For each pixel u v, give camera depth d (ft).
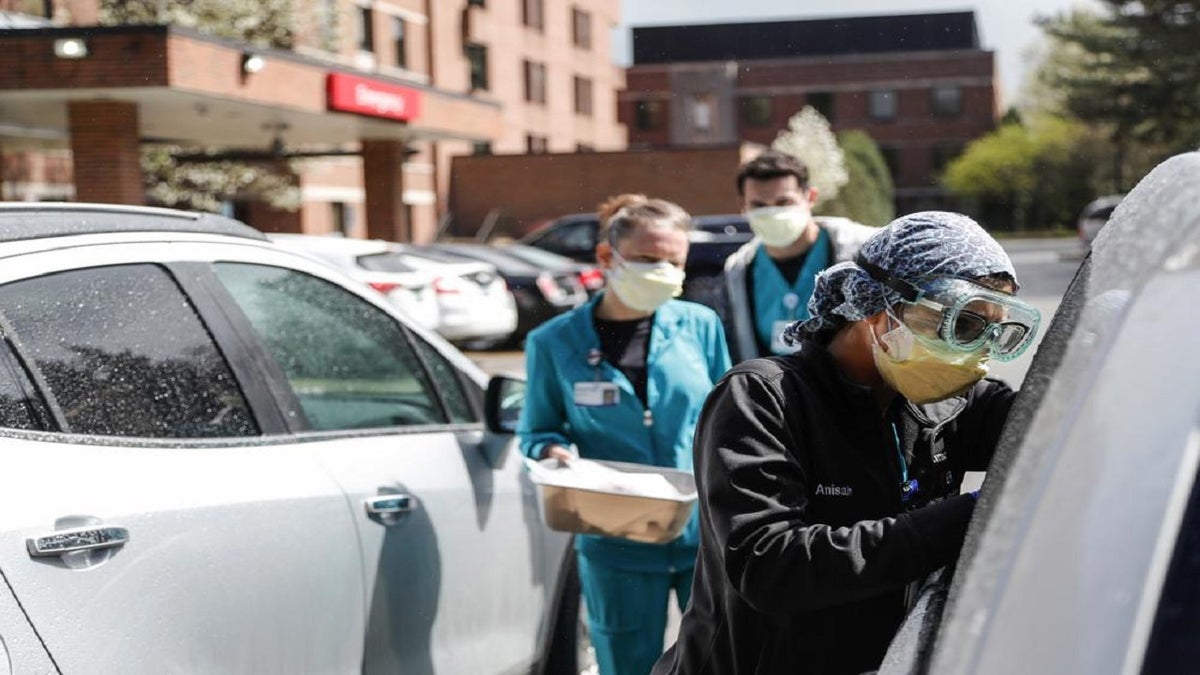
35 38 54.70
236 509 9.45
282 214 110.93
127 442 9.02
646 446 11.57
